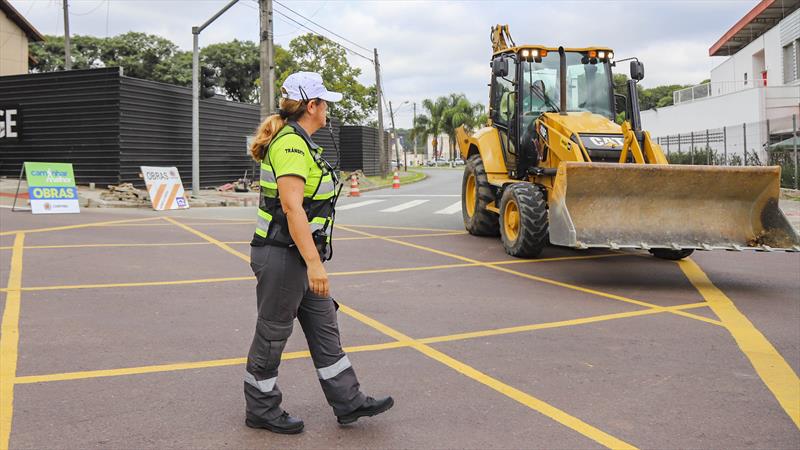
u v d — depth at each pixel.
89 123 20.09
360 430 3.64
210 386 4.28
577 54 10.46
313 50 49.66
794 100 28.30
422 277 8.15
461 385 4.37
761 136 27.77
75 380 4.34
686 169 7.60
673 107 38.31
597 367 4.78
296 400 4.07
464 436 3.57
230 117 25.62
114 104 19.70
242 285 7.45
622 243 7.54
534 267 8.95
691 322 6.13
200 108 23.61
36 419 3.70
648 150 8.66
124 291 7.03
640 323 6.07
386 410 3.75
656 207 7.91
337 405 3.56
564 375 4.59
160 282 7.54
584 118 9.58
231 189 23.64
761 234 7.93
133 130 20.30
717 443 3.53
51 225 12.31
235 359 4.84
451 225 13.88
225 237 11.37
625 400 4.14
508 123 10.79
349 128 42.75
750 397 4.22
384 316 6.20
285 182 3.23
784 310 6.65
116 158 19.80
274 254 3.35
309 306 3.53
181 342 5.23
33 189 14.50
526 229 9.17
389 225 13.87
